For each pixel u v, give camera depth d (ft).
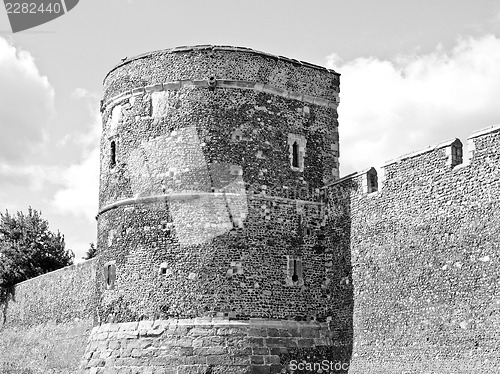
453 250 73.05
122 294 85.87
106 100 92.73
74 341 113.19
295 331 83.92
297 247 86.48
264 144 86.89
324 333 85.51
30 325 127.95
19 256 149.48
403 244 78.23
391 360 77.71
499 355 67.67
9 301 136.87
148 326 82.99
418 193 77.36
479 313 69.87
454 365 71.36
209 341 80.59
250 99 87.04
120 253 87.15
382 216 81.10
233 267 82.94
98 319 88.94
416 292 76.13
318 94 91.35
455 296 72.23
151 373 80.94
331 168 90.74
